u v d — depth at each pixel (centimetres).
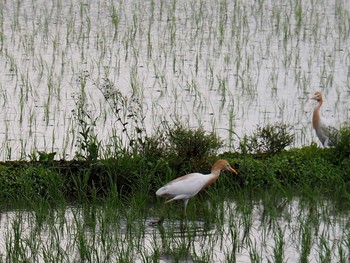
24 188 1612
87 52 2656
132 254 1370
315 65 2586
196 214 1591
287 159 1753
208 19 3089
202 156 1716
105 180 1662
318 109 1883
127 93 2288
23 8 3203
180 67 2523
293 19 3123
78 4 3306
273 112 2183
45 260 1321
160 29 2953
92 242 1434
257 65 2564
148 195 1652
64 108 2158
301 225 1483
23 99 2211
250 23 3058
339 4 3309
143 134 1977
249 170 1711
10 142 1923
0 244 1427
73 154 1856
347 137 1777
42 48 2689
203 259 1362
